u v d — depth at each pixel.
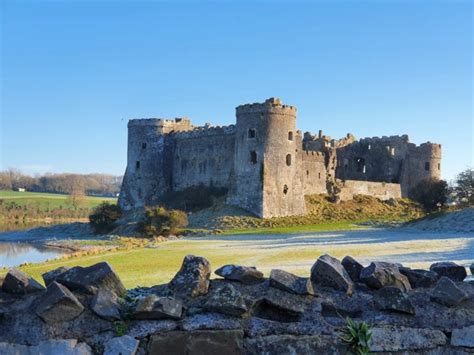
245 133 81.88
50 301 6.46
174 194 97.00
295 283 7.34
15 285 6.89
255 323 6.88
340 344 6.82
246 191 80.56
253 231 66.44
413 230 60.00
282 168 81.31
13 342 6.29
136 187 100.31
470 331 7.16
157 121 100.88
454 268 8.79
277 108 81.06
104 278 7.14
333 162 102.88
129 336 6.54
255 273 7.64
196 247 46.62
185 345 6.65
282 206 80.88
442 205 80.25
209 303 6.91
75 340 6.39
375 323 7.09
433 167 110.44
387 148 110.12
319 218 81.44
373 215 86.56
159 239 61.00
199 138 96.81
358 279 8.06
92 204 163.62
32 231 91.12
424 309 7.32
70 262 36.84
